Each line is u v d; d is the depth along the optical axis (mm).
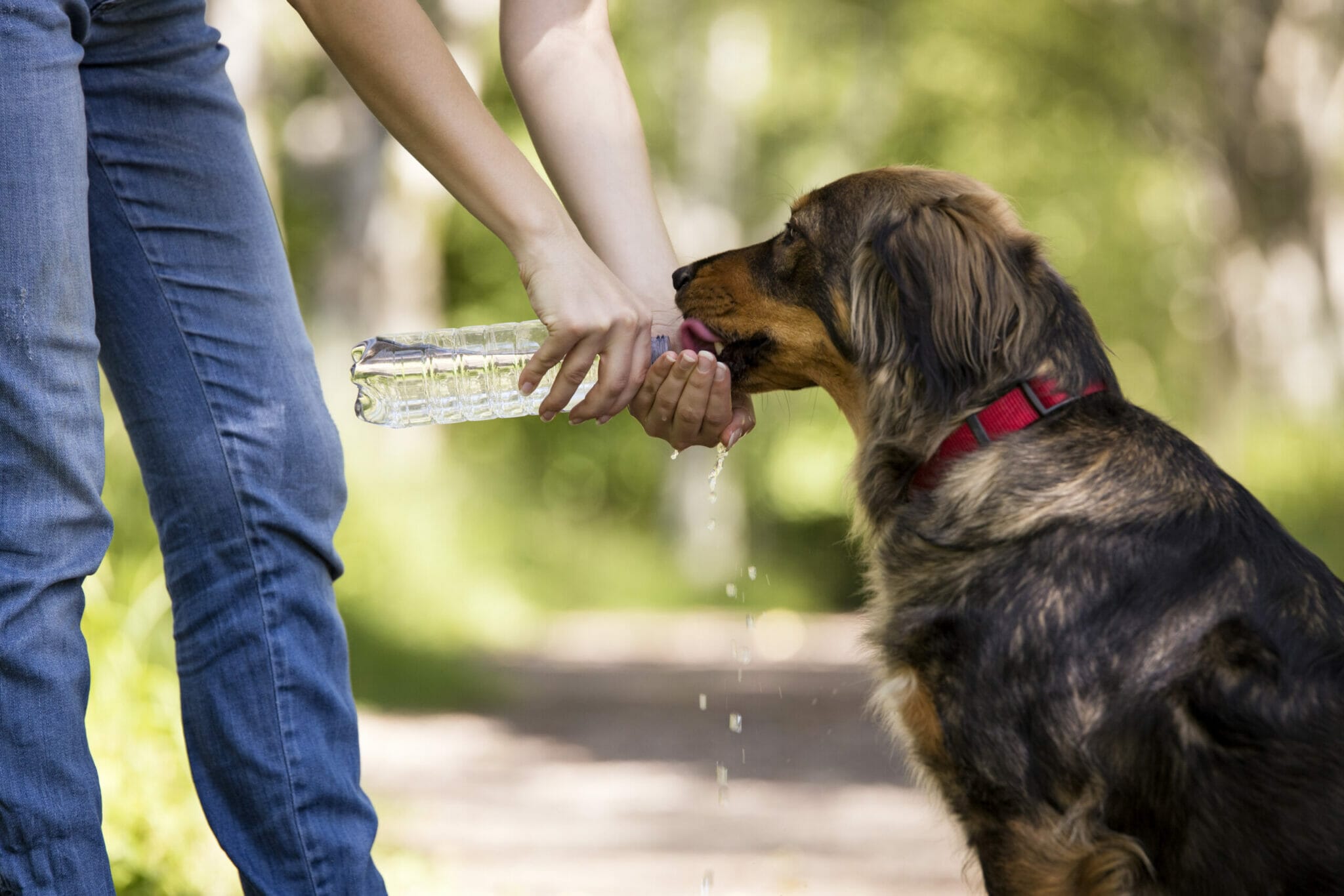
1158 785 2746
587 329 2881
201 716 2703
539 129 3426
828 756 8828
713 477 3383
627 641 16016
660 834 6457
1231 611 2791
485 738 9406
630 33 25125
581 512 29375
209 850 4348
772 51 25062
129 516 7434
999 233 3260
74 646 2338
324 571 2834
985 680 2893
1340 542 12203
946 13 25062
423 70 2783
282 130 21375
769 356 3590
